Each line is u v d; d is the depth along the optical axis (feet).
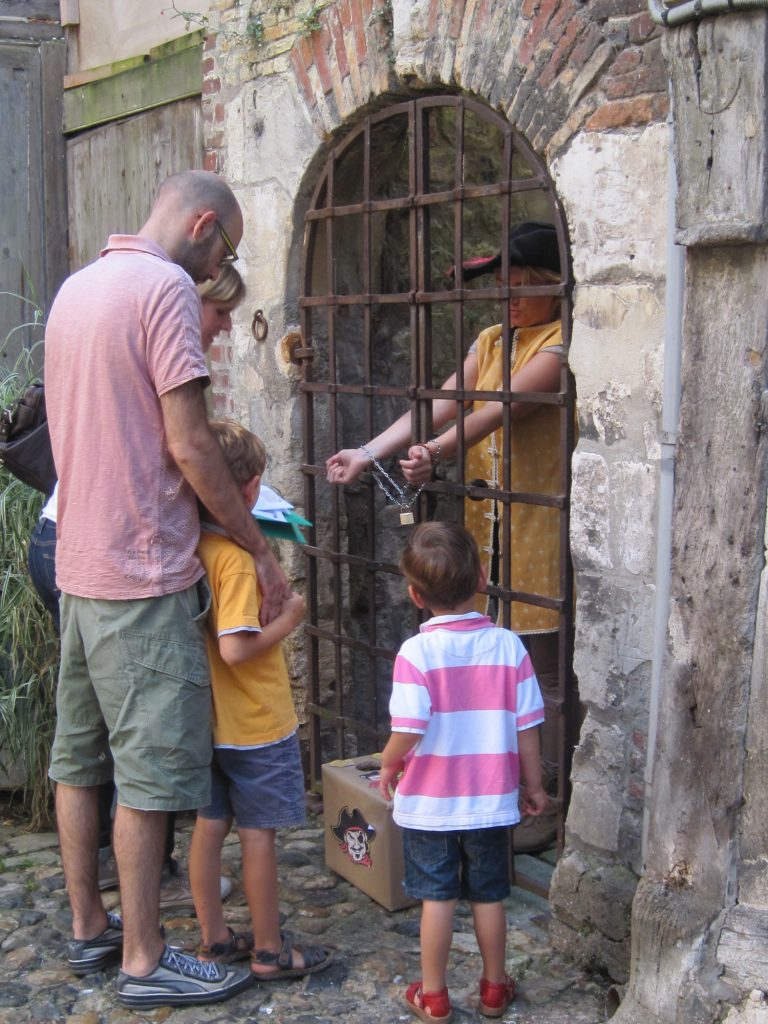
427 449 11.12
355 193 12.91
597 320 9.39
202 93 14.57
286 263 13.03
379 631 13.69
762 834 7.57
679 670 7.95
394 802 9.02
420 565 8.75
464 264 11.23
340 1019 8.98
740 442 7.47
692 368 7.70
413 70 10.94
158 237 9.16
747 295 7.34
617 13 8.98
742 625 7.55
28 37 19.69
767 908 7.61
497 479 11.53
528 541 11.15
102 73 18.28
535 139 9.78
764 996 7.48
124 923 9.04
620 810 9.53
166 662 8.54
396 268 13.64
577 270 9.54
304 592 13.50
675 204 8.26
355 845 10.96
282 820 9.23
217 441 8.52
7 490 12.62
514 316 11.07
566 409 9.93
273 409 13.43
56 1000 9.28
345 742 13.65
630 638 9.34
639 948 8.19
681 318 8.52
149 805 8.60
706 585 7.73
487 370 11.53
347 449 12.74
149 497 8.50
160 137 16.84
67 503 8.73
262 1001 9.21
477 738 8.72
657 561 8.90
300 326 13.06
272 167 13.10
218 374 14.56
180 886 10.98
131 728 8.58
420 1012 8.94
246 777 9.14
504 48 9.96
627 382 9.16
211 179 9.30
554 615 11.23
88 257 19.58
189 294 8.55
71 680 9.18
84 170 19.31
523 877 11.13
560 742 10.41
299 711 13.58
